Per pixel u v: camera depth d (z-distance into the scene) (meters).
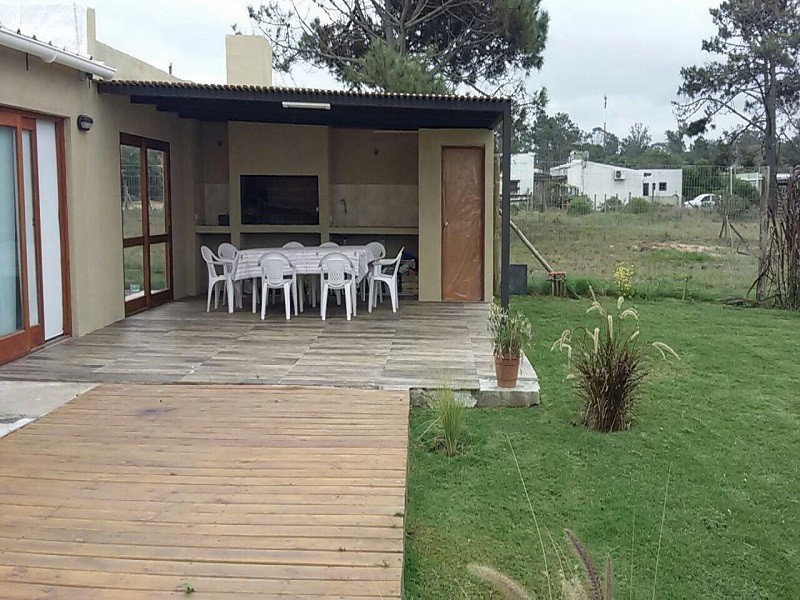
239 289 9.81
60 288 7.43
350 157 11.62
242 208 11.27
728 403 5.91
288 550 3.08
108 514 3.42
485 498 4.14
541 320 9.58
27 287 6.77
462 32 16.47
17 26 7.75
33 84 6.66
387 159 11.62
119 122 8.59
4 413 5.02
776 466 4.64
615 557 3.55
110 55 8.55
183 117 10.69
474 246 10.65
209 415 4.98
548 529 3.81
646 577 3.40
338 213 11.69
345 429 4.70
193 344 7.27
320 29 17.17
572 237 14.81
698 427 5.32
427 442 4.93
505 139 7.78
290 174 11.11
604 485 4.31
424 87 13.52
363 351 6.97
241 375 6.00
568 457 4.70
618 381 5.15
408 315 9.27
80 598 2.69
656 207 14.71
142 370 6.15
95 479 3.86
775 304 10.88
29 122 6.78
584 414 5.30
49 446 4.36
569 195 15.05
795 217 10.68
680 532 3.79
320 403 5.27
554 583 3.30
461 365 6.39
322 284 8.80
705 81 25.53
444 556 3.53
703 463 4.65
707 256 13.80
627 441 4.98
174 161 10.44
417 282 11.44
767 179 11.02
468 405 5.65
